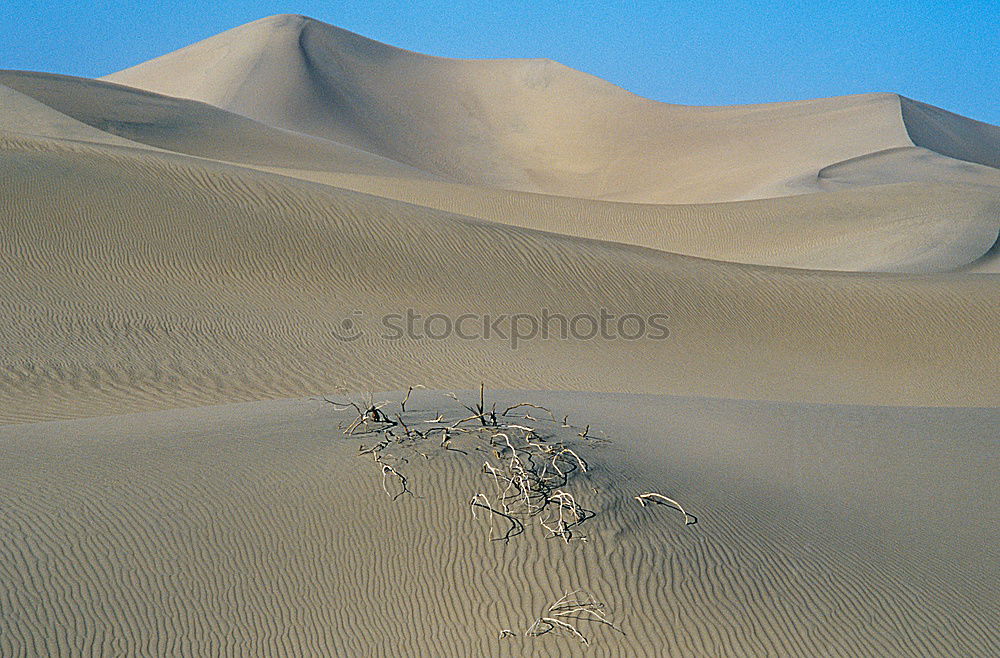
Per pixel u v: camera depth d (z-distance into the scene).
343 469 6.98
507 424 7.81
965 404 17.95
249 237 19.39
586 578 5.91
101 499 6.53
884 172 68.62
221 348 15.64
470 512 6.39
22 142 22.22
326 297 18.30
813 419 11.99
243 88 96.81
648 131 98.56
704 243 38.59
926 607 6.30
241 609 5.54
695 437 9.91
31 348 14.30
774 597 6.06
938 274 24.86
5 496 6.52
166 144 55.28
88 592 5.46
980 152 94.00
